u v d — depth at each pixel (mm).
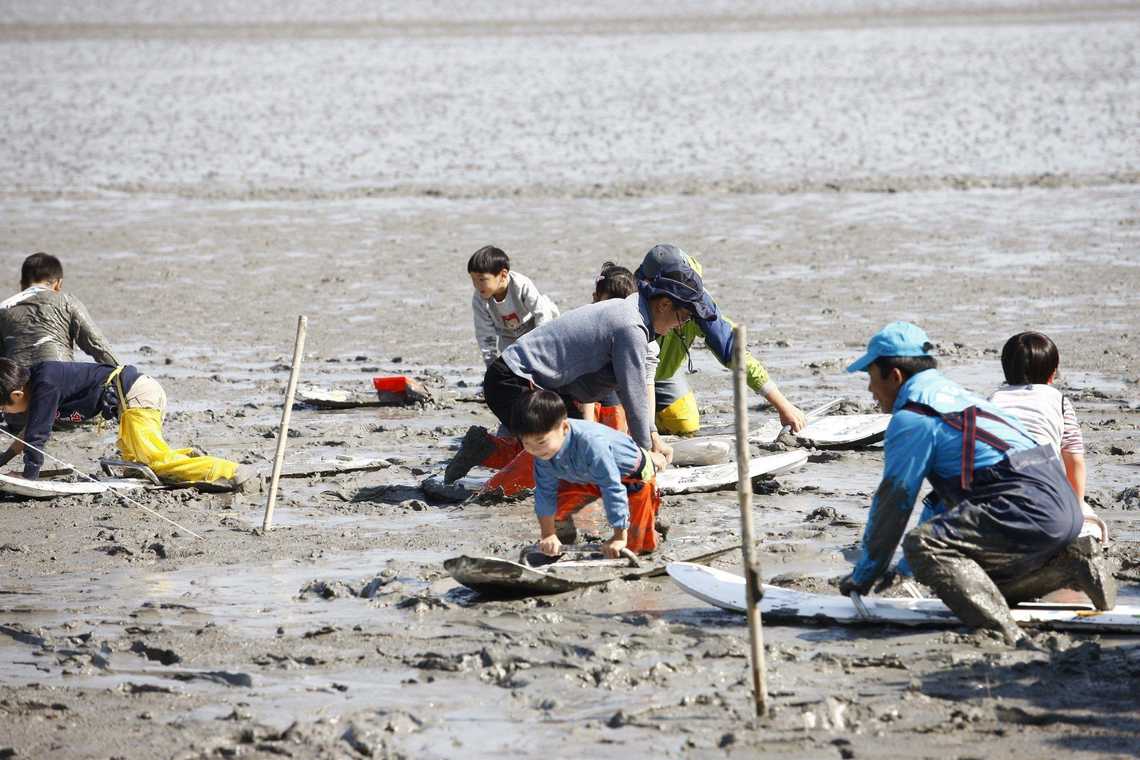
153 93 89000
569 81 91625
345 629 13234
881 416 21703
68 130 73625
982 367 25812
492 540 16484
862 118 72188
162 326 32188
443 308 33594
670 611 13773
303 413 24125
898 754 10102
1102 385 24266
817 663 12016
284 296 35500
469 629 13227
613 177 55531
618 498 14852
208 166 61156
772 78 91625
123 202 52219
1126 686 11289
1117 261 37094
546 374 16484
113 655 12719
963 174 54500
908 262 37844
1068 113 72125
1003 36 117812
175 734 10867
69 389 19109
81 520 17562
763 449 20500
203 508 18250
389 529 17094
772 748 10250
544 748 10406
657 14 150625
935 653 12141
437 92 86875
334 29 137125
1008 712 10781
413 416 23812
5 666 12531
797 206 48188
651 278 16469
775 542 15953
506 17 149625
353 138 68875
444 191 53031
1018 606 13320
